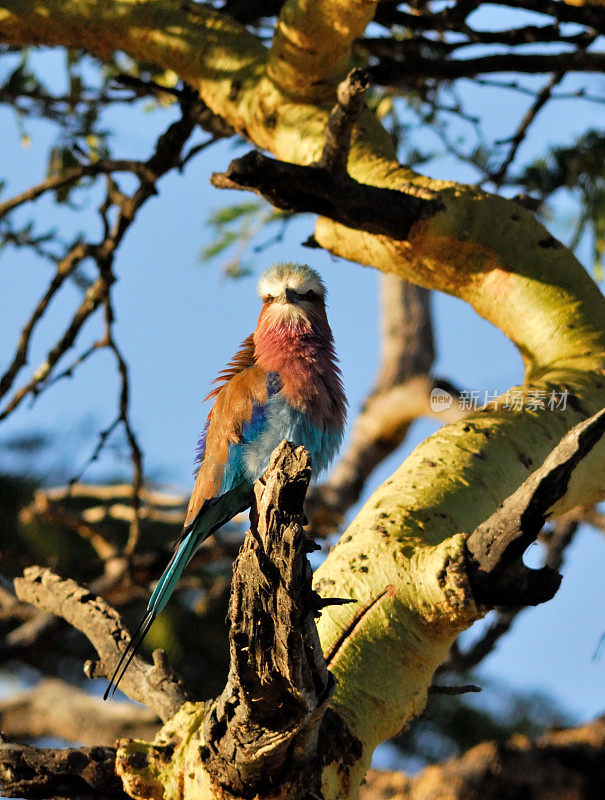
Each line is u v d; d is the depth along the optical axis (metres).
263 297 9.98
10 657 13.55
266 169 8.23
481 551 6.48
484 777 7.13
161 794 6.30
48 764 6.60
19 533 16.58
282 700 5.33
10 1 11.20
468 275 9.51
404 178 9.63
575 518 14.27
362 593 6.82
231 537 14.99
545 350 9.20
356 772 6.34
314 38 9.55
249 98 10.44
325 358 9.45
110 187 13.10
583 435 5.79
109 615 8.23
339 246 10.09
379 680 6.62
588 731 7.36
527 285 9.33
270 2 12.75
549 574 6.64
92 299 13.30
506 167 13.77
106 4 10.95
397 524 7.16
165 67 11.18
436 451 7.73
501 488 7.57
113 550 14.75
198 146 12.79
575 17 12.01
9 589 16.02
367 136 10.09
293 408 9.14
